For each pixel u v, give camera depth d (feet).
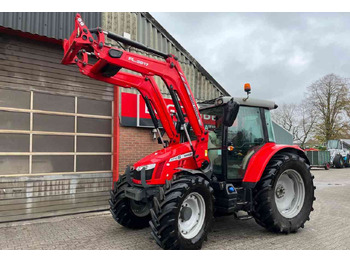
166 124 14.46
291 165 14.79
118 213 14.62
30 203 17.43
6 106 16.85
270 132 16.31
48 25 17.31
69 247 12.57
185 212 11.91
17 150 17.10
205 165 13.76
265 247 12.49
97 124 20.52
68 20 18.15
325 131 96.48
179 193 11.25
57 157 18.62
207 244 12.85
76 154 19.43
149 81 14.02
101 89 20.75
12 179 16.84
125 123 21.07
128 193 13.07
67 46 11.55
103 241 13.37
